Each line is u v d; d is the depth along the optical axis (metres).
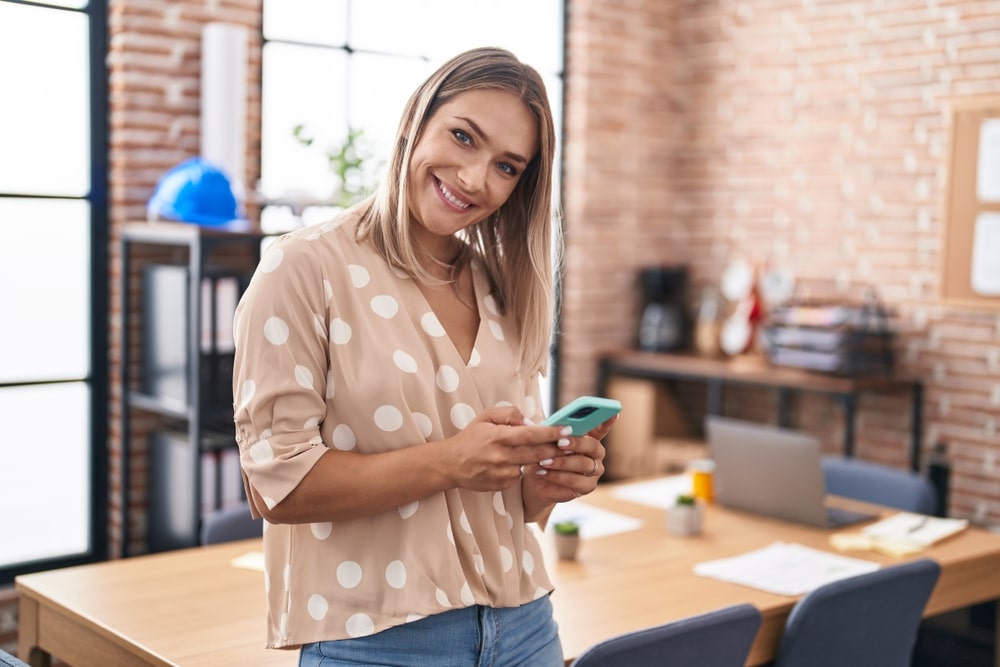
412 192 1.57
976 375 4.38
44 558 3.83
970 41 4.36
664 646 1.86
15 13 3.68
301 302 1.48
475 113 1.52
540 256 1.68
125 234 3.74
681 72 5.42
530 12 5.00
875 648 2.36
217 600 2.28
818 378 4.38
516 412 1.53
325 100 4.31
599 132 5.15
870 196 4.71
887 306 4.66
